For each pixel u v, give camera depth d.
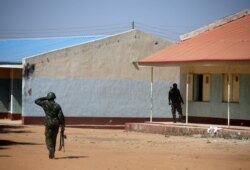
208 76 32.78
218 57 27.38
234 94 31.28
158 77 37.00
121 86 36.12
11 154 18.23
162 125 29.38
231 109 31.23
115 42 35.88
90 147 21.45
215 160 17.72
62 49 34.34
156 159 17.45
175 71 37.41
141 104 36.69
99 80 35.47
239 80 30.89
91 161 16.48
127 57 36.28
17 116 37.09
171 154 19.30
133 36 36.38
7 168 14.84
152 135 28.41
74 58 34.72
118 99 36.03
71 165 15.49
